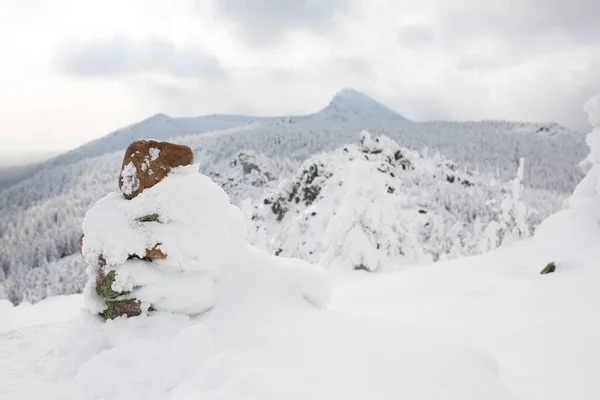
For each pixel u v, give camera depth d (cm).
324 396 289
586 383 465
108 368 354
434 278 1148
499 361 552
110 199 491
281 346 373
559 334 622
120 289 434
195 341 379
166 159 504
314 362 342
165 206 466
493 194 6888
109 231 450
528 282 968
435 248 3462
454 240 3553
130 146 502
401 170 5031
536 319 706
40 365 400
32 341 475
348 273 1584
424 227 3666
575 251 1149
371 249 1606
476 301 874
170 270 459
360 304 959
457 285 1028
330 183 3281
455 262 1320
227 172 9962
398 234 1806
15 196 19662
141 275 441
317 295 521
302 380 311
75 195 16862
